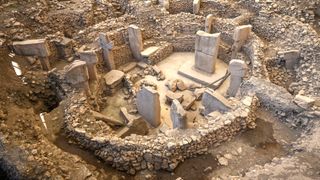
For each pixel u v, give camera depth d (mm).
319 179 6316
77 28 12406
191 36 12266
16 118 7766
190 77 11227
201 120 8609
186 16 12469
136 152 7242
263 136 7840
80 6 12766
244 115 7805
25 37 10492
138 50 11688
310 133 7516
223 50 11758
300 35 10977
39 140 7223
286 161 6809
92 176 6383
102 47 10922
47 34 11203
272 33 11820
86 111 8516
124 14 13367
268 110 8430
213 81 10859
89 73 10094
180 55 12523
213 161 7355
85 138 7633
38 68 9922
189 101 10188
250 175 6520
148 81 11211
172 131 7656
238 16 12703
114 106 10352
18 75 9391
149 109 9195
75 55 10797
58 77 9562
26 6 11898
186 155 7406
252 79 9055
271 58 10641
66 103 8773
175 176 7148
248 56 11039
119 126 9227
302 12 12391
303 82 9492
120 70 11547
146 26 12383
